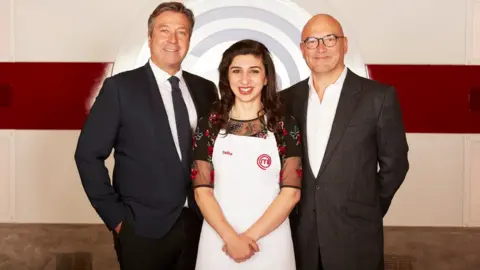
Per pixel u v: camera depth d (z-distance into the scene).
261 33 3.94
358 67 3.80
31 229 3.91
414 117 3.81
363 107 2.60
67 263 3.91
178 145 2.70
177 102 2.71
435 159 3.82
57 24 3.85
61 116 3.87
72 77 3.86
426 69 3.79
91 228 3.89
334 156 2.58
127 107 2.63
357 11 3.81
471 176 3.82
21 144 3.89
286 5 3.90
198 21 3.94
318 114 2.68
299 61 3.91
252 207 2.40
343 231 2.58
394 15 3.79
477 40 3.77
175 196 2.64
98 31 3.84
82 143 2.63
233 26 3.94
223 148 2.43
